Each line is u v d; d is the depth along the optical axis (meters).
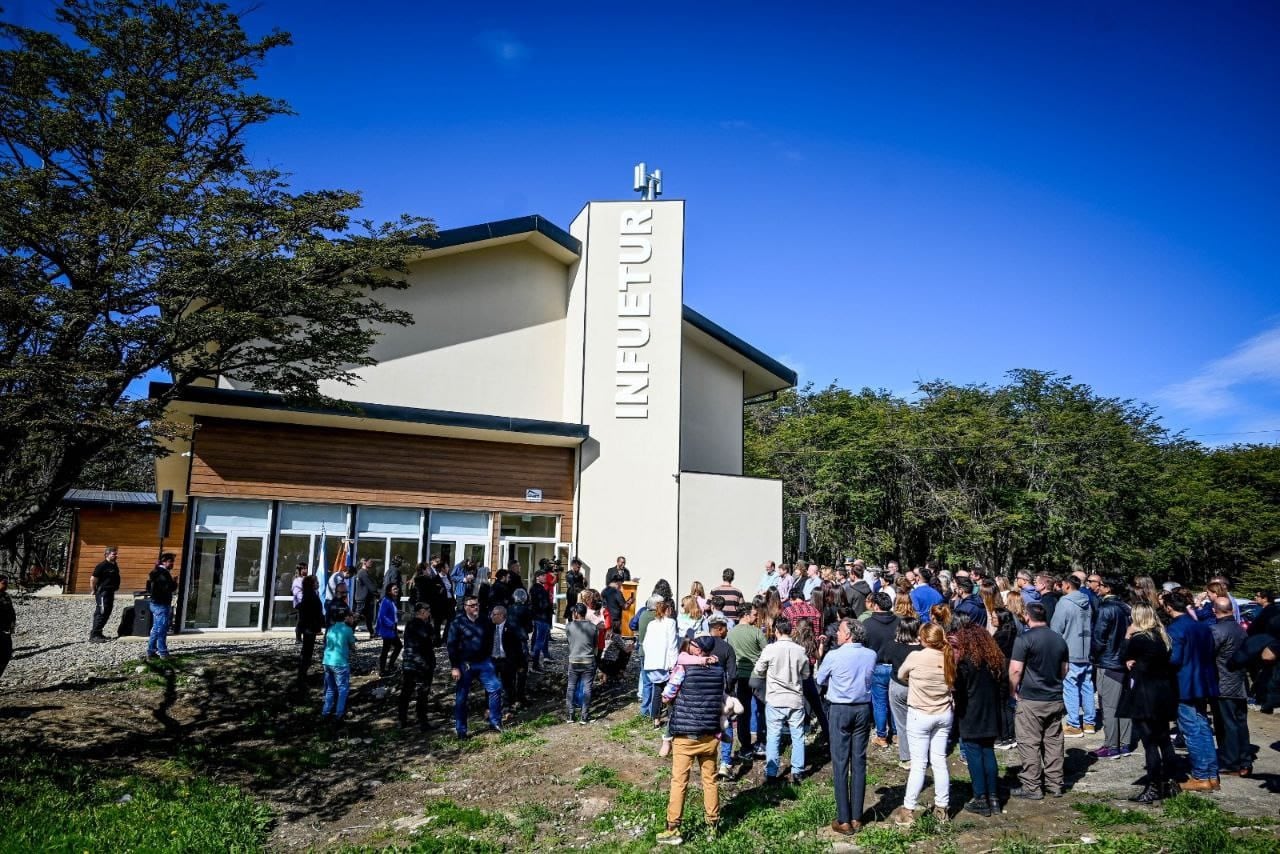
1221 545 40.00
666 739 9.93
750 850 6.79
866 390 45.94
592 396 21.88
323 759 10.38
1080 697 10.04
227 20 13.15
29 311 9.74
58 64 11.72
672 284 22.47
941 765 7.02
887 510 38.41
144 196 10.95
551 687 13.97
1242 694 7.99
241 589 17.67
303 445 18.64
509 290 22.17
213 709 12.23
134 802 8.56
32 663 13.73
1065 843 6.39
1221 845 5.94
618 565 15.57
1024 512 34.91
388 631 13.93
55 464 10.95
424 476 19.97
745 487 22.69
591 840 7.61
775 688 8.61
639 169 23.91
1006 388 43.81
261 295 11.57
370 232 13.84
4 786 8.59
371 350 19.75
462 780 9.60
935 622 7.32
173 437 11.76
